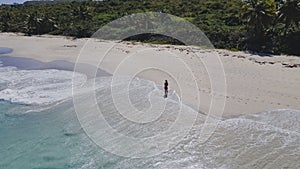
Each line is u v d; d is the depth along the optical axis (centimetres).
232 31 4259
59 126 1808
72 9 7375
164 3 6581
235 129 1678
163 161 1422
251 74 2647
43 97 2306
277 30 3878
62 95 2336
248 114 1858
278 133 1625
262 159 1409
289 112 1867
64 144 1606
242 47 3853
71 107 2069
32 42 5234
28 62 3669
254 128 1683
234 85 2362
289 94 2158
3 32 6850
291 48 3594
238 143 1544
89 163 1430
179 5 6247
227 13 5381
